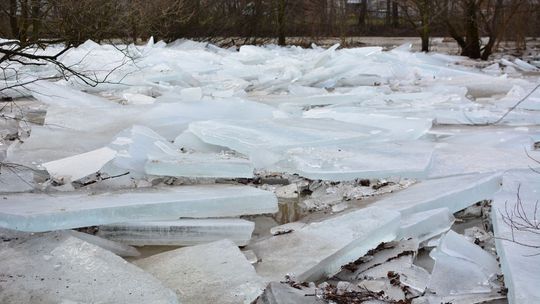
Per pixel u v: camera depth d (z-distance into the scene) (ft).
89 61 41.55
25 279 12.17
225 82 40.91
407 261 13.94
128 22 45.80
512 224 14.20
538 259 12.38
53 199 16.17
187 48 59.41
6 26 34.91
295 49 63.57
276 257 14.23
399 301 11.85
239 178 20.18
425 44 67.72
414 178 19.69
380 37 93.66
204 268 13.23
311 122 25.53
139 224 15.46
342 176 19.47
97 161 19.67
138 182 19.36
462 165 20.66
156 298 11.41
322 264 13.71
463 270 13.34
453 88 38.86
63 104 31.45
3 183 17.81
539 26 72.69
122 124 25.99
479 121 28.76
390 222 15.23
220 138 22.09
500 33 63.21
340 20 78.43
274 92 40.27
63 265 12.73
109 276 12.24
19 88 33.86
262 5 71.82
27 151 21.84
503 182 17.94
